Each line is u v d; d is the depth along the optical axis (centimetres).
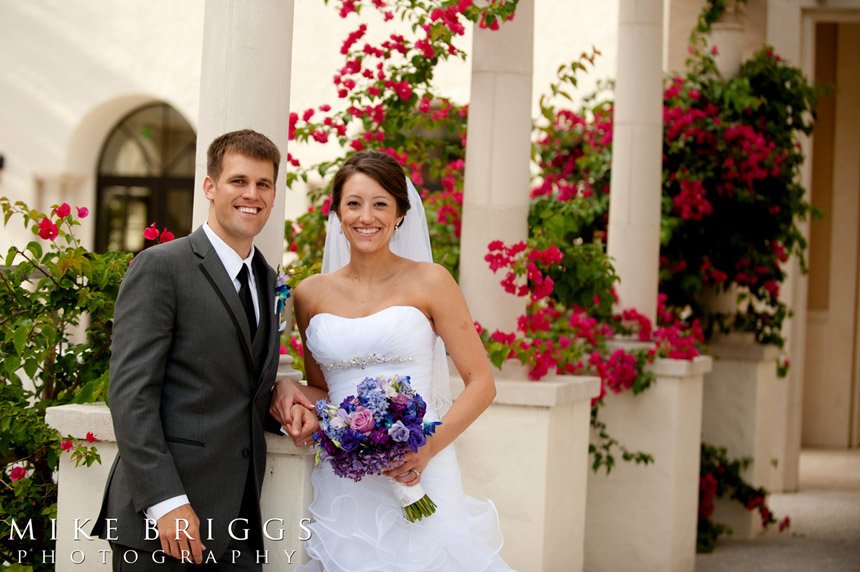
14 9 1223
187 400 326
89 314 475
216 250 338
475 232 538
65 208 445
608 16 1062
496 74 535
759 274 853
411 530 365
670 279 838
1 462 462
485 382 378
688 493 695
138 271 323
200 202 395
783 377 901
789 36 975
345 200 369
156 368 318
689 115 820
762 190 849
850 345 1248
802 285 993
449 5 521
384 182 368
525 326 534
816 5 970
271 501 362
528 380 523
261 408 345
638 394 665
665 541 660
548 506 500
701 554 752
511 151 536
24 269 452
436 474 376
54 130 1220
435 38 532
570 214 732
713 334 858
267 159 337
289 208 1162
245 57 388
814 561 729
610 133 834
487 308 534
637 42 698
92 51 1212
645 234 700
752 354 822
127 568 328
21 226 1218
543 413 495
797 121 877
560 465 518
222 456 328
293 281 439
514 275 517
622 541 667
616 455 670
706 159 830
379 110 616
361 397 331
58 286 453
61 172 1216
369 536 362
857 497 963
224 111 389
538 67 1074
